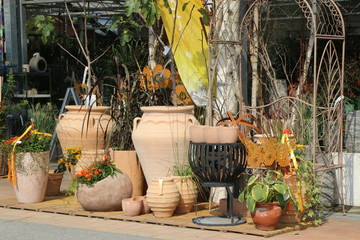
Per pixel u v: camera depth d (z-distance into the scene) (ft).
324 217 27.71
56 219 27.78
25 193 31.27
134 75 34.94
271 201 24.73
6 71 50.96
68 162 31.94
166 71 33.24
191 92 34.40
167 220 26.63
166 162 28.63
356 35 49.90
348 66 42.68
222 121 29.78
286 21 46.29
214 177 25.81
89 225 26.37
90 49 60.13
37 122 44.37
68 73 58.65
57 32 64.44
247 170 29.17
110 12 61.93
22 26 50.93
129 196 28.99
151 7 30.76
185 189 27.91
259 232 23.97
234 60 30.91
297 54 44.57
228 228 24.82
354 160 30.53
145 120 29.19
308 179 25.71
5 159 41.68
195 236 23.94
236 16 30.73
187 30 35.58
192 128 26.00
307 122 31.27
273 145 25.16
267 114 33.22
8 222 27.17
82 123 32.96
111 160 30.66
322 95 35.96
